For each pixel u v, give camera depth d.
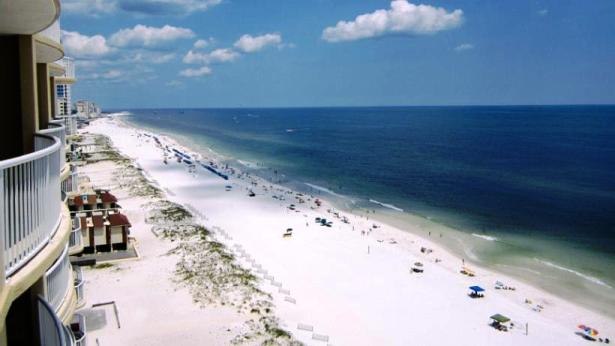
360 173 94.38
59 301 10.69
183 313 28.91
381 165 105.50
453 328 29.86
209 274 35.09
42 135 10.73
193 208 57.53
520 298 35.09
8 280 7.09
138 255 38.78
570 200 69.81
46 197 8.70
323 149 138.12
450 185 81.62
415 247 46.47
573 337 29.47
